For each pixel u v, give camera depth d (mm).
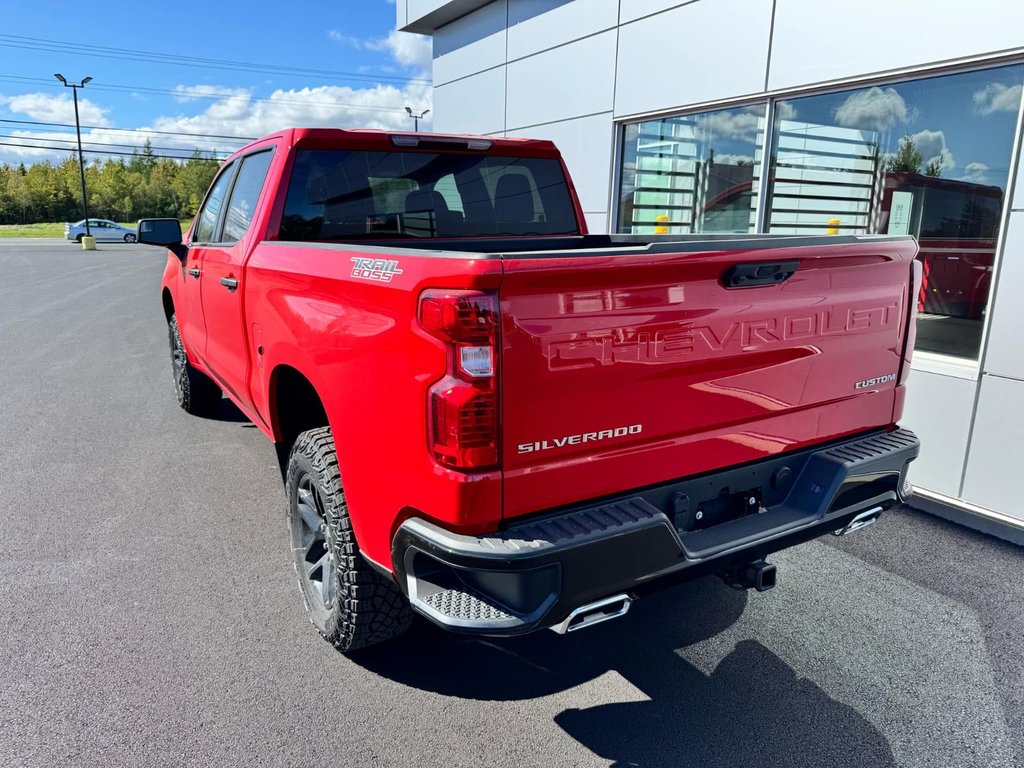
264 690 2730
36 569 3613
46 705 2615
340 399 2479
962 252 4500
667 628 3223
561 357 2018
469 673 2879
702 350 2297
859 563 3852
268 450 5438
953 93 4457
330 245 2705
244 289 3506
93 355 9172
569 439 2092
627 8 6703
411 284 2053
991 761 2426
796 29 5195
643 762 2408
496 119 8875
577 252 1989
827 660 2988
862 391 2879
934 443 4547
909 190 4770
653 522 2146
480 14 8914
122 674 2799
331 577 2951
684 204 6551
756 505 2646
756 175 5828
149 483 4777
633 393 2182
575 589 2047
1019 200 4008
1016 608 3398
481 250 3957
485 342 1906
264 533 4039
